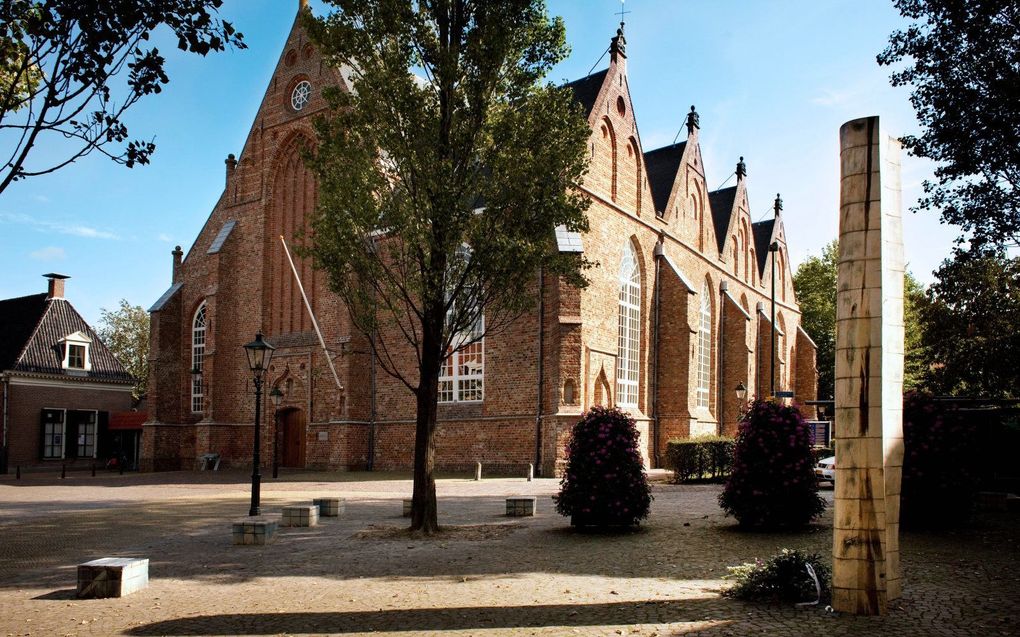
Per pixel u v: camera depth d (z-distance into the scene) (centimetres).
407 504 1820
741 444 1391
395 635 775
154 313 4278
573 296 2914
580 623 798
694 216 4488
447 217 1459
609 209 3375
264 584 1041
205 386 3975
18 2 808
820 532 1337
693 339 3828
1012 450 2081
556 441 2845
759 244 6072
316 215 1586
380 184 1565
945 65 1791
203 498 2303
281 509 1981
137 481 3195
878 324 816
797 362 6291
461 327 1608
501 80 1562
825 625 759
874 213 827
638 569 1074
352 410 3403
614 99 3500
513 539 1384
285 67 4012
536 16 1527
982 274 2266
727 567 1065
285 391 3797
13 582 1096
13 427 4431
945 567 1030
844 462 821
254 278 4000
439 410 3266
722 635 738
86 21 783
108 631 819
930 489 1337
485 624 805
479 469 2766
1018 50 1716
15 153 789
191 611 898
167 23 820
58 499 2347
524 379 3041
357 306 1611
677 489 2300
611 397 3284
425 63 1568
